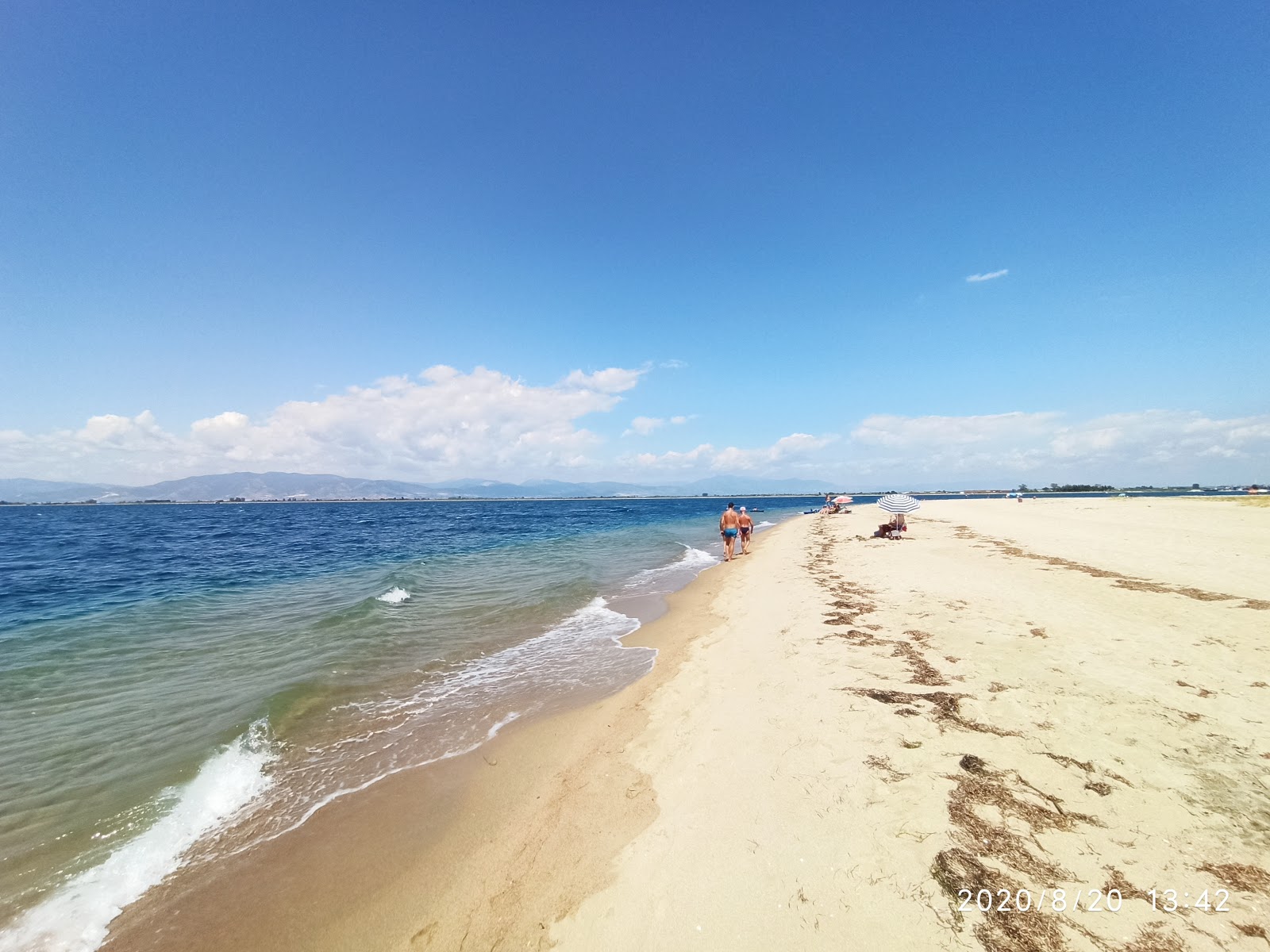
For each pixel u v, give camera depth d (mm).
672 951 2943
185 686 7625
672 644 9523
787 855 3525
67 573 19000
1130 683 5820
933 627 8383
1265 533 19484
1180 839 3371
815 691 6219
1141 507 37688
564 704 7152
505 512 87688
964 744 4676
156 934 3516
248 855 4273
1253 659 6453
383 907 3672
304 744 6121
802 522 42188
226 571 19297
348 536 36500
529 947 3193
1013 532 22125
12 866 4129
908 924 2883
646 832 4055
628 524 48406
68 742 6039
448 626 11125
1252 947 2572
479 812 4766
